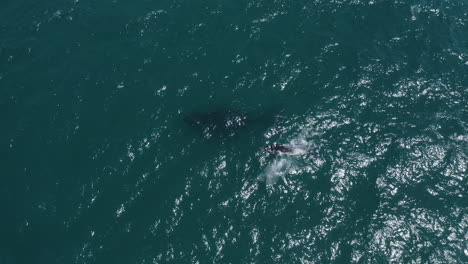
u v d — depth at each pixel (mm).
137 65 54250
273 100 50594
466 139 46469
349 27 58094
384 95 50562
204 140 47031
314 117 48781
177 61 54656
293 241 39562
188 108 49938
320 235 39906
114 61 54688
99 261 38750
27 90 51812
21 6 61812
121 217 41438
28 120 49031
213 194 42938
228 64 54125
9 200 42875
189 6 61125
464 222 40438
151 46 56344
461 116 48562
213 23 58781
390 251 38812
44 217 41656
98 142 46969
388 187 43094
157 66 54188
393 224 40469
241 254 38906
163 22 59125
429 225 40344
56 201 42688
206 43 56500
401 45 55812
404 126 47750
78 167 45062
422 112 49000
